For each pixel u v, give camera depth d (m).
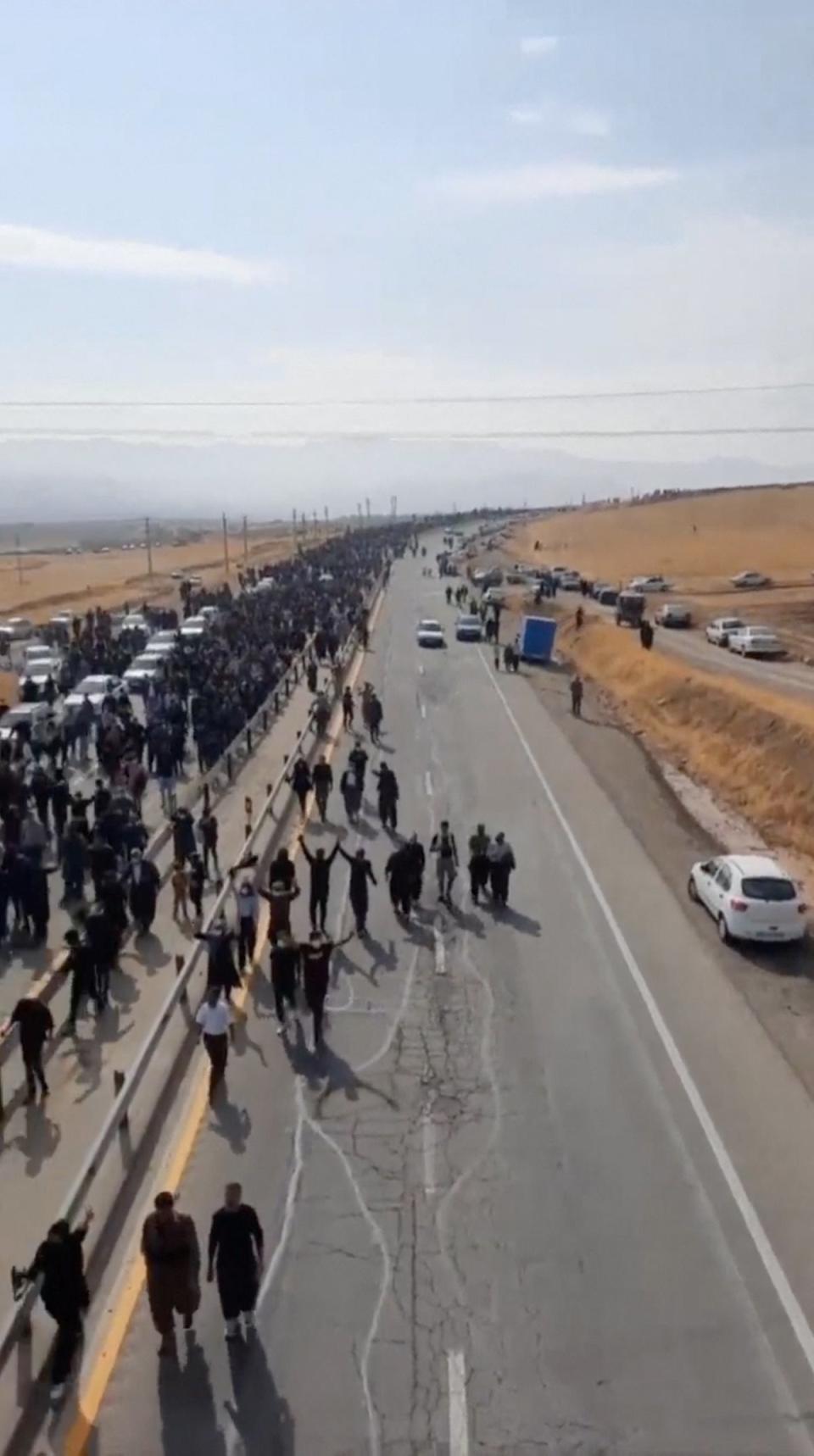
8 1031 16.64
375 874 26.84
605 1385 11.10
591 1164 14.92
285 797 33.53
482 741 43.84
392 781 30.55
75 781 34.62
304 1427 10.49
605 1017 19.53
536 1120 16.02
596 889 26.47
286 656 52.62
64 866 24.45
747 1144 15.52
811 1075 17.61
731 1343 11.70
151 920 22.53
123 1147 14.45
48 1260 10.71
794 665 60.38
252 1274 11.53
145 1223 11.41
